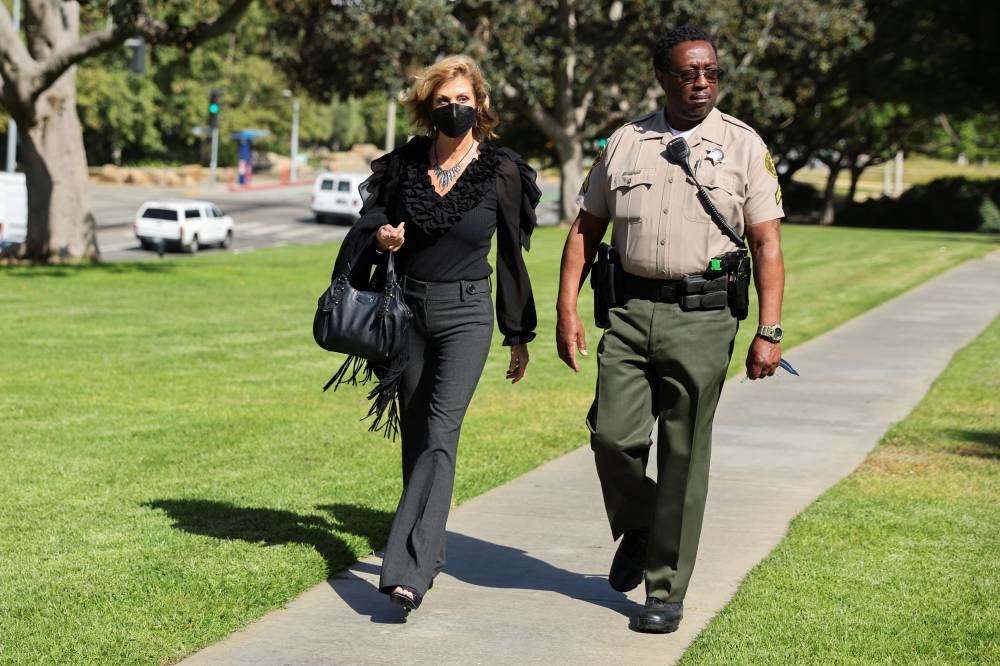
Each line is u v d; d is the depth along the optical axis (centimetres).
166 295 2020
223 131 7625
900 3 5406
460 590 518
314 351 1343
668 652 449
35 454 777
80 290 2072
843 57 5356
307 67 3962
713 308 457
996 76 5494
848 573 544
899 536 607
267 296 2033
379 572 540
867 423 929
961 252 3238
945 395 1059
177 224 3669
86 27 6169
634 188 459
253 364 1232
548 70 3878
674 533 466
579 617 486
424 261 480
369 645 450
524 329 493
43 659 428
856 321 1659
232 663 430
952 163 14275
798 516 644
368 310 471
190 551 561
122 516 625
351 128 10438
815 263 2836
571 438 865
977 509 664
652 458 812
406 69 3688
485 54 3709
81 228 2705
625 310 464
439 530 472
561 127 4341
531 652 446
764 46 4175
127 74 6812
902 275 2492
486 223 480
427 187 476
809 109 5809
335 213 4791
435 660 437
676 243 453
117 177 6694
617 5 4169
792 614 488
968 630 472
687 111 457
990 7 5231
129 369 1177
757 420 937
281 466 754
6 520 616
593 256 484
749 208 457
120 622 466
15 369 1159
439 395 482
